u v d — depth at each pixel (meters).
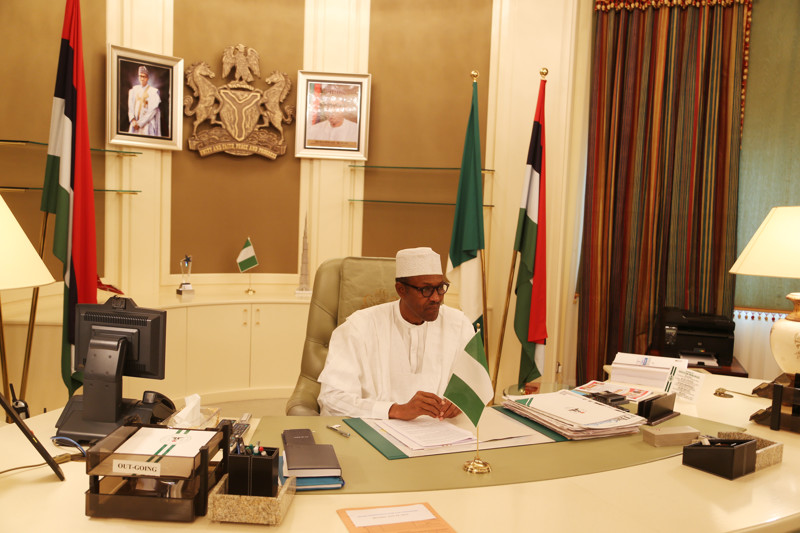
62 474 1.41
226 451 1.36
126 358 1.72
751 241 2.22
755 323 4.09
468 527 1.20
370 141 4.42
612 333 4.22
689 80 4.00
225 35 4.23
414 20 4.35
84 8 3.65
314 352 2.43
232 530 1.18
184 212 4.21
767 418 1.91
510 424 1.83
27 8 3.44
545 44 4.06
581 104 4.25
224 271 4.40
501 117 4.24
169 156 4.09
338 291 2.50
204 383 4.04
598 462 1.55
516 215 4.23
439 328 2.29
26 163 3.50
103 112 3.80
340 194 4.44
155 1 3.93
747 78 4.03
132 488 1.26
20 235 1.54
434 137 4.39
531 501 1.32
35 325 3.27
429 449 1.60
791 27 3.94
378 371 2.20
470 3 4.28
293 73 4.37
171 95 4.02
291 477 1.31
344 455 1.56
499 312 4.32
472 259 3.83
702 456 1.53
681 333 3.69
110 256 3.89
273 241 4.48
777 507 1.33
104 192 3.84
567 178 4.17
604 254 4.21
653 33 4.08
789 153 4.00
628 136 4.12
